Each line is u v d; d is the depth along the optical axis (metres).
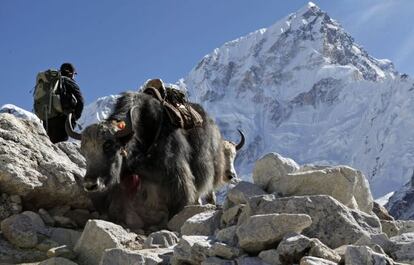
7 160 11.22
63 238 10.61
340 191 9.54
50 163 11.62
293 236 7.91
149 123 12.08
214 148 13.41
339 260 7.71
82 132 11.54
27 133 11.84
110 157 11.38
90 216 11.91
